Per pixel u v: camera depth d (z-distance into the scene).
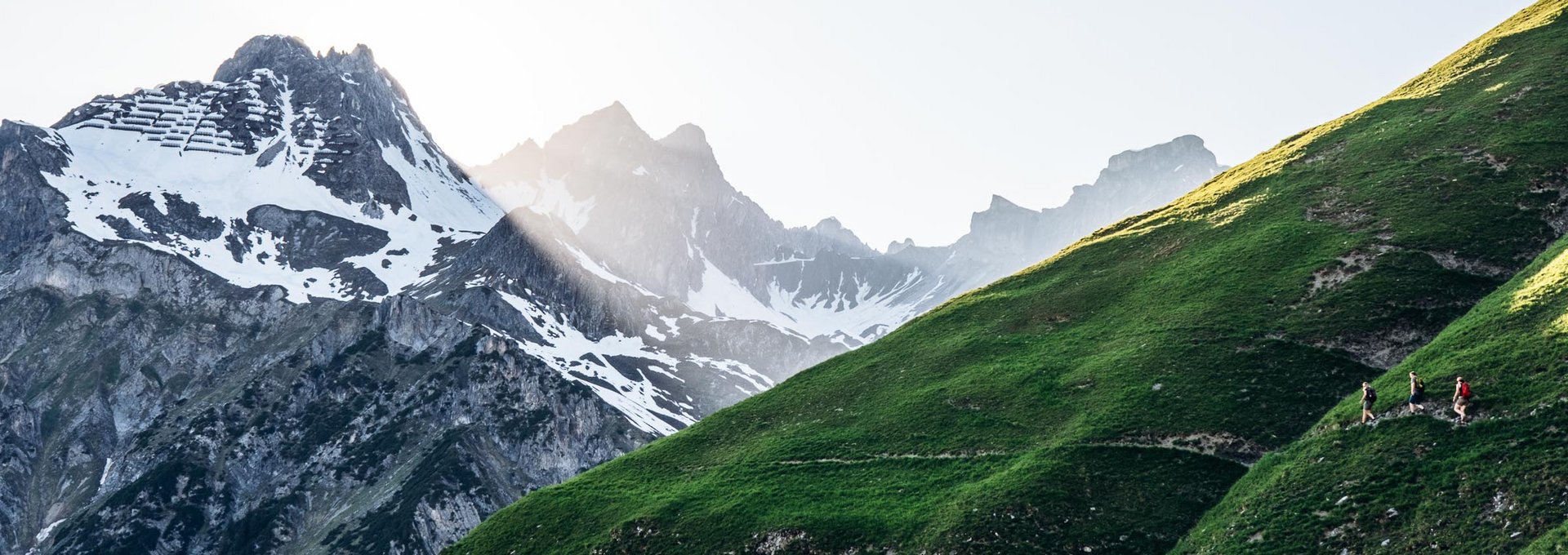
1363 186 111.25
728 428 109.31
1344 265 95.12
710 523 84.88
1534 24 139.88
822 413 105.12
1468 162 106.81
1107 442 80.00
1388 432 64.25
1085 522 71.38
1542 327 67.00
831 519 80.00
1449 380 66.12
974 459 84.88
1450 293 86.31
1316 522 59.66
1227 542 62.38
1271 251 103.88
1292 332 87.94
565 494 100.06
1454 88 129.75
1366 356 82.56
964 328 115.75
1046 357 100.12
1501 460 56.59
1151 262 115.94
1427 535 54.34
